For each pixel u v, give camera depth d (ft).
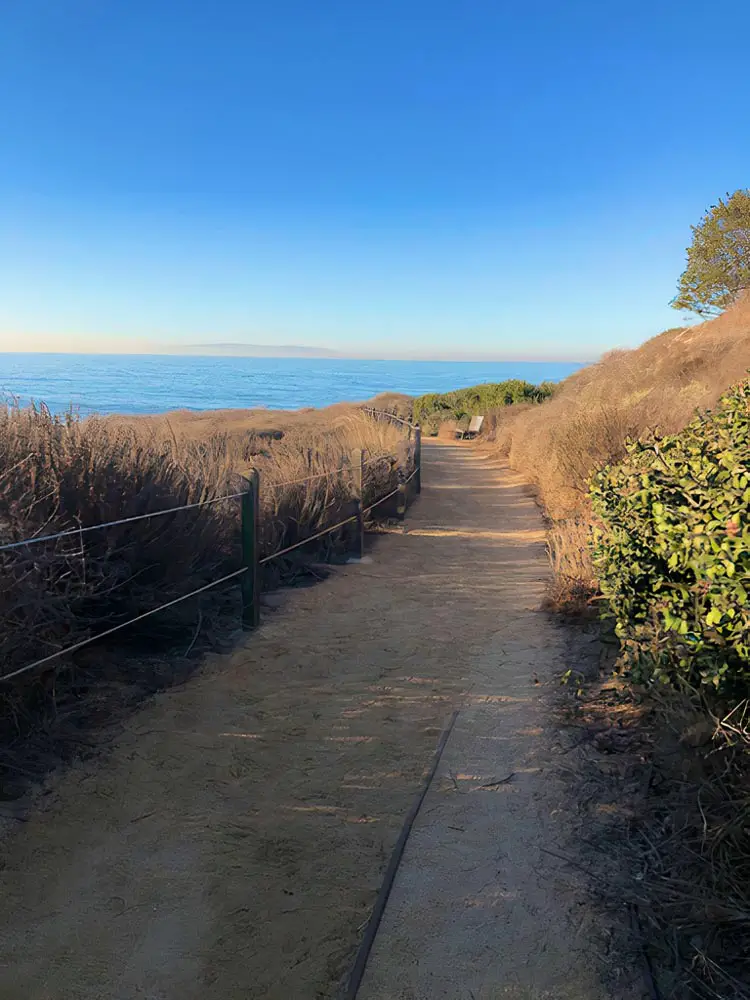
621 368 63.46
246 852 9.79
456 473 59.31
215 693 15.05
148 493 16.89
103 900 8.81
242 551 18.99
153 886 9.07
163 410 73.00
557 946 7.86
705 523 10.00
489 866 9.34
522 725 13.39
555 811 10.41
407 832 10.18
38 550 13.01
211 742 12.91
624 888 8.43
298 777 11.78
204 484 20.35
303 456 31.58
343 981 7.59
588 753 11.92
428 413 137.59
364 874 9.33
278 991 7.49
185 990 7.50
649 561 12.15
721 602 9.48
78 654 15.49
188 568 17.95
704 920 7.51
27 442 15.78
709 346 48.93
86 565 14.79
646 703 12.07
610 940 7.84
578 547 22.20
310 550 27.45
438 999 7.29
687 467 12.13
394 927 8.32
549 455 41.60
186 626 18.25
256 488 18.76
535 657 16.98
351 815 10.68
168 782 11.54
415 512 39.40
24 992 7.41
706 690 9.89
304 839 10.09
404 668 16.62
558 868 9.14
